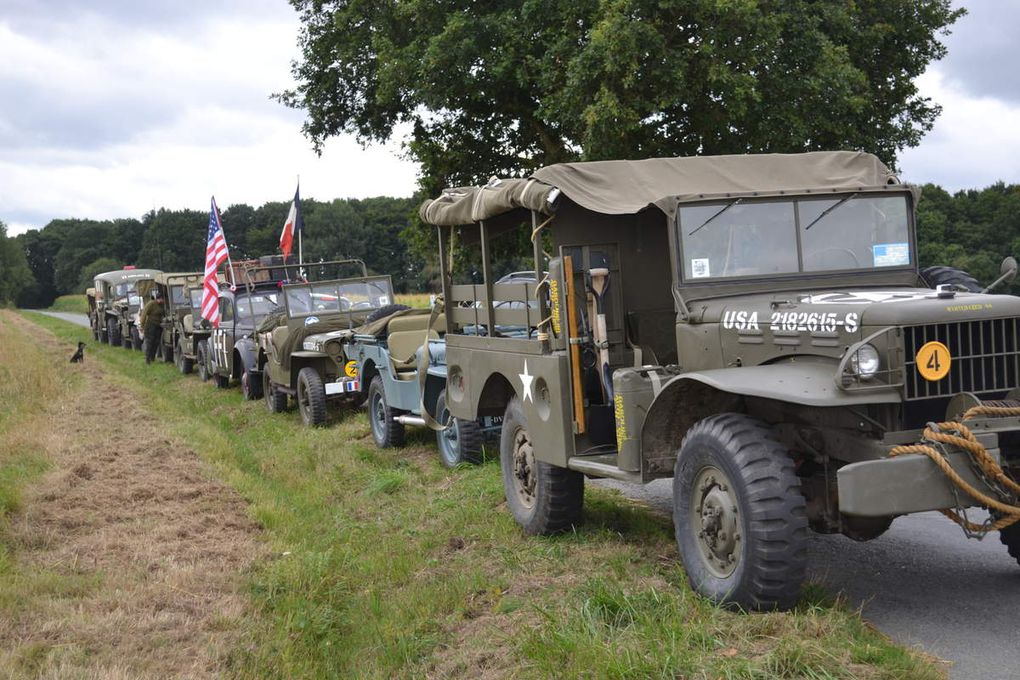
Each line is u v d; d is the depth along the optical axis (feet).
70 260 406.62
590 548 21.86
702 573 16.93
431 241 77.15
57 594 21.31
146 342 87.81
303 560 24.23
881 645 14.67
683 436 18.94
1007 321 16.22
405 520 28.04
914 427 16.07
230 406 58.65
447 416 34.45
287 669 18.40
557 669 15.26
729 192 20.17
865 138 61.41
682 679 13.97
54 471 33.68
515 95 66.08
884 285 20.45
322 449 41.04
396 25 68.03
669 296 23.04
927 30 64.13
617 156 55.88
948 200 103.81
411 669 17.52
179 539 26.27
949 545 21.06
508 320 25.09
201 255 317.22
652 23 51.44
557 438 22.00
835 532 17.06
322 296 52.85
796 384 15.67
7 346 92.53
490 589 20.38
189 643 19.16
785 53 55.36
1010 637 15.44
